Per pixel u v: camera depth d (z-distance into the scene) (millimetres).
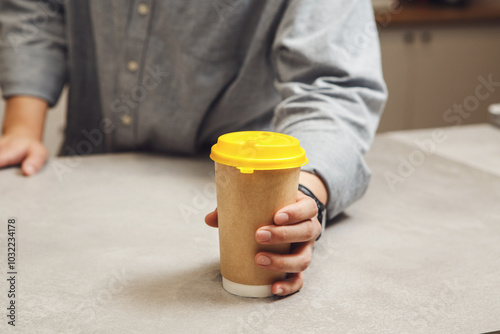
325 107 739
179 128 1046
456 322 483
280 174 502
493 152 1088
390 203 807
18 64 1098
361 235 687
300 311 503
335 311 502
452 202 812
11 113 1081
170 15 979
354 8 836
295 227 518
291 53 813
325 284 557
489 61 2627
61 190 843
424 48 2496
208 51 980
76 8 1105
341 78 791
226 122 1062
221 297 532
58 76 1147
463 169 972
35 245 645
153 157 1045
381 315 494
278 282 528
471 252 637
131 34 1024
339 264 603
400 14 2475
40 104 1104
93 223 715
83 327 471
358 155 711
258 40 931
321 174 654
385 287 550
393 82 2512
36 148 983
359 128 754
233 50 993
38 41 1130
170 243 657
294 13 831
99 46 1072
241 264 525
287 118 766
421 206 794
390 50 2445
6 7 1131
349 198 721
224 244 531
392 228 711
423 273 582
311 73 803
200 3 953
